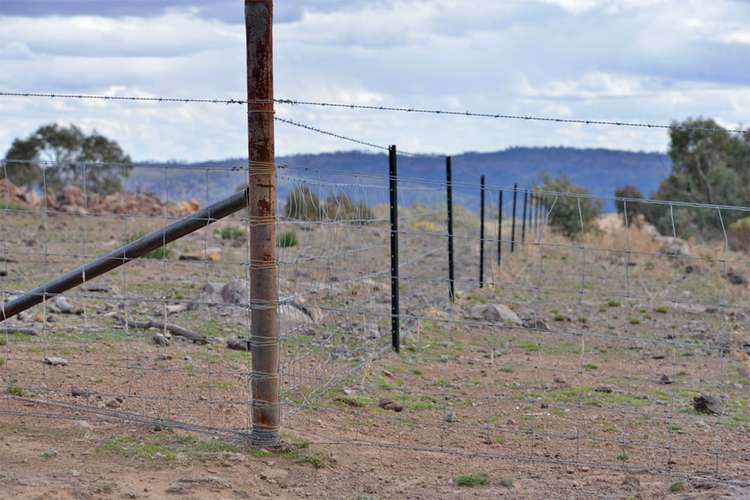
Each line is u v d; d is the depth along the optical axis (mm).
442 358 15438
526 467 9695
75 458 8914
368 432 10797
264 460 9234
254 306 9445
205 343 15148
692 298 24188
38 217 43969
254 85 9148
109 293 19953
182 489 8242
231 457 9102
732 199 50781
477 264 29172
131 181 61031
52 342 14391
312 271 17766
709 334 18844
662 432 11305
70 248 30984
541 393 13297
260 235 9359
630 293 24922
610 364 15703
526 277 27422
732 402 13062
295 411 11039
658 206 56344
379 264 23625
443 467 9578
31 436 9516
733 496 8516
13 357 13031
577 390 13523
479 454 10055
